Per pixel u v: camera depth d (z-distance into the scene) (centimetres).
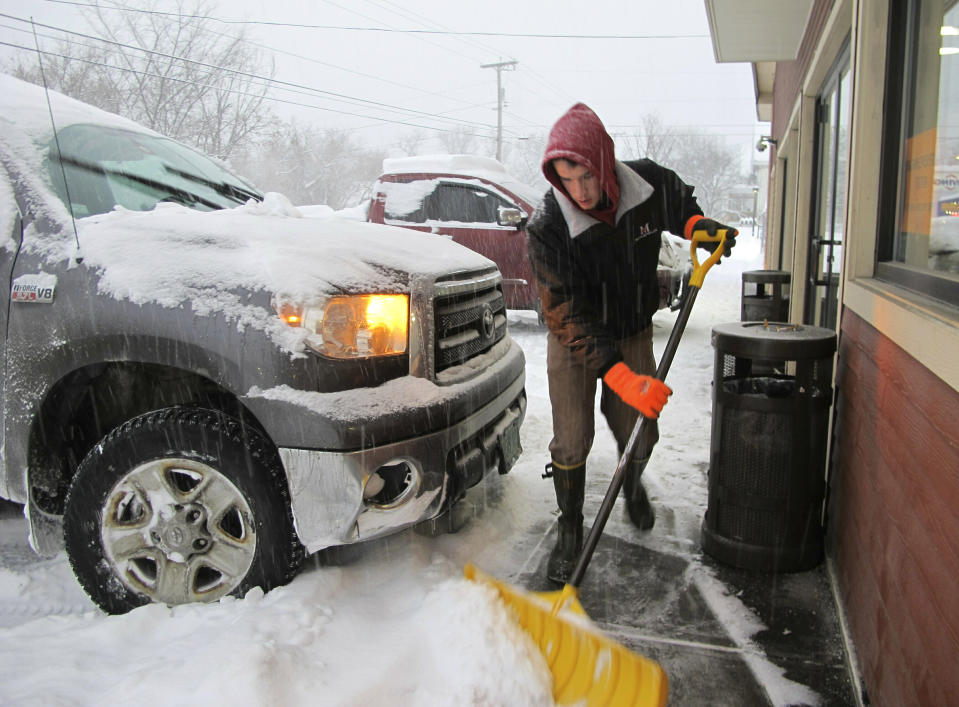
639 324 290
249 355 220
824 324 562
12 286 240
